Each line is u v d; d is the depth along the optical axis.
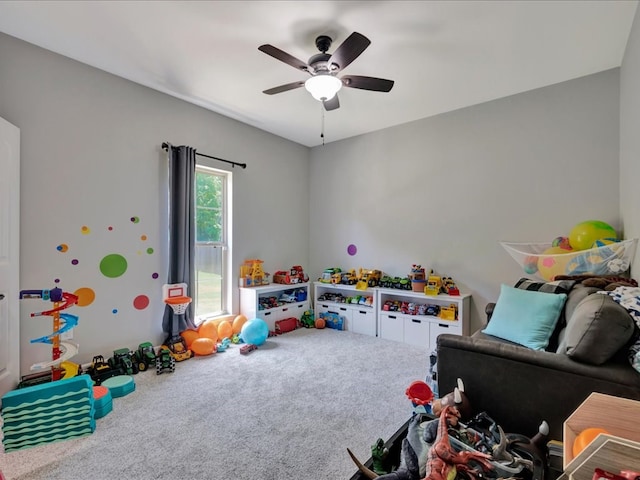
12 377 2.25
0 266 2.15
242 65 2.73
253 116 3.86
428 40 2.37
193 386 2.53
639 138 2.05
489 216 3.46
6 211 2.21
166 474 1.57
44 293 2.14
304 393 2.42
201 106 3.59
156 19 2.16
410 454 1.36
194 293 3.43
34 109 2.46
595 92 2.88
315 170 4.99
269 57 2.61
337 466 1.64
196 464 1.64
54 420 1.82
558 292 2.29
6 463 1.64
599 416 1.22
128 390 2.40
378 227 4.31
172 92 3.25
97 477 1.55
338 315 4.33
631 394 1.36
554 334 2.12
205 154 3.63
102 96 2.83
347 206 4.62
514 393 1.62
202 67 2.77
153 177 3.20
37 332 2.47
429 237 3.88
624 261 2.29
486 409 1.69
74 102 2.67
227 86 3.11
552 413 1.53
